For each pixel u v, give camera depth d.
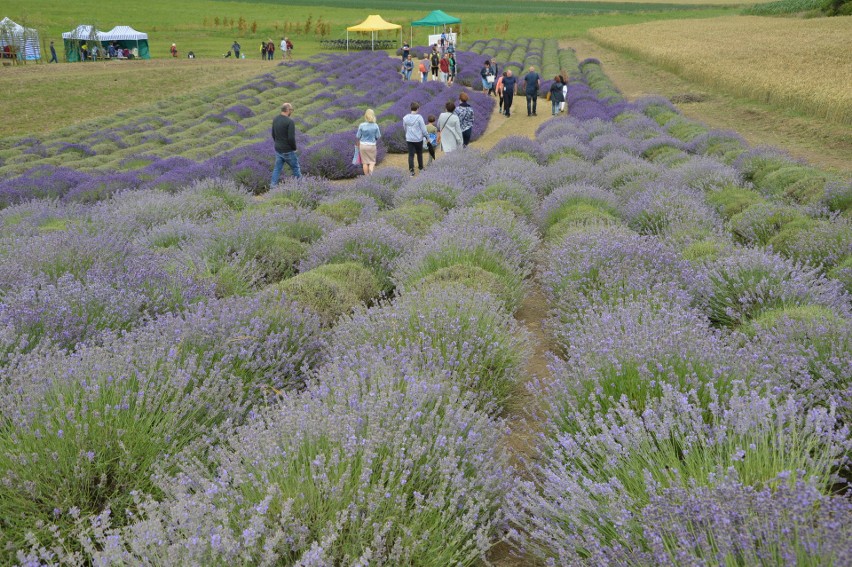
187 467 3.02
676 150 15.48
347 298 6.14
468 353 4.36
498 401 4.42
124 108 33.44
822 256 7.04
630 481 2.88
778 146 16.80
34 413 3.26
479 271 6.38
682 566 2.10
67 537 2.81
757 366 3.85
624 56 45.62
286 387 4.41
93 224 9.12
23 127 29.17
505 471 3.25
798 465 2.64
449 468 2.91
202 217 11.03
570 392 3.96
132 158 19.80
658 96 25.22
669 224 8.69
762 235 8.17
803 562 2.03
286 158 14.46
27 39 49.81
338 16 83.19
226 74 42.97
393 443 3.08
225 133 25.52
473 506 2.85
